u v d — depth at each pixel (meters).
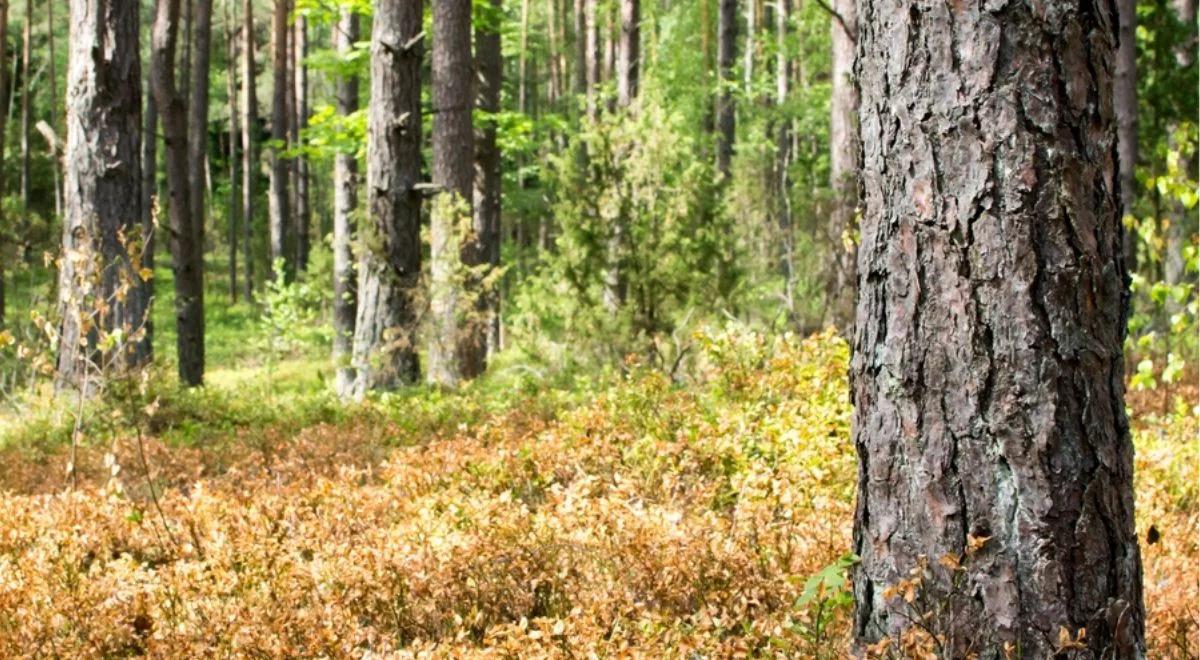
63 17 41.31
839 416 7.20
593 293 12.42
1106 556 3.22
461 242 14.68
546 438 7.76
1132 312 10.55
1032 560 3.19
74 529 6.23
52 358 12.70
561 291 12.47
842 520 5.57
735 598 4.55
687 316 11.88
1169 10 17.58
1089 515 3.19
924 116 3.25
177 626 4.70
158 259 45.22
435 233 14.77
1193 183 7.73
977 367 3.21
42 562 5.59
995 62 3.16
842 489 6.38
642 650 3.99
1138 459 7.17
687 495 6.48
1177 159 7.75
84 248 8.68
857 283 3.51
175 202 17.11
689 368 11.01
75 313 8.30
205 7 21.72
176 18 16.50
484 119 20.08
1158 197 10.81
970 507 3.25
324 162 43.97
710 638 4.04
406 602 4.88
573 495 5.80
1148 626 4.46
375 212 14.56
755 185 19.42
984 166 3.18
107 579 5.29
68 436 10.54
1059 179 3.16
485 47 20.95
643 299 12.30
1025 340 3.16
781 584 4.70
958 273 3.22
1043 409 3.16
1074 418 3.17
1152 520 6.25
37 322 8.19
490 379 14.07
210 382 21.36
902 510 3.37
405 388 13.84
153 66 16.70
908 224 3.29
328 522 6.13
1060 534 3.18
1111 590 3.23
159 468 7.91
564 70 39.38
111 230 12.40
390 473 7.17
